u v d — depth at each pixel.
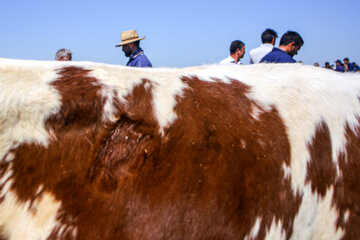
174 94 1.96
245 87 2.20
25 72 1.74
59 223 1.64
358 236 2.37
